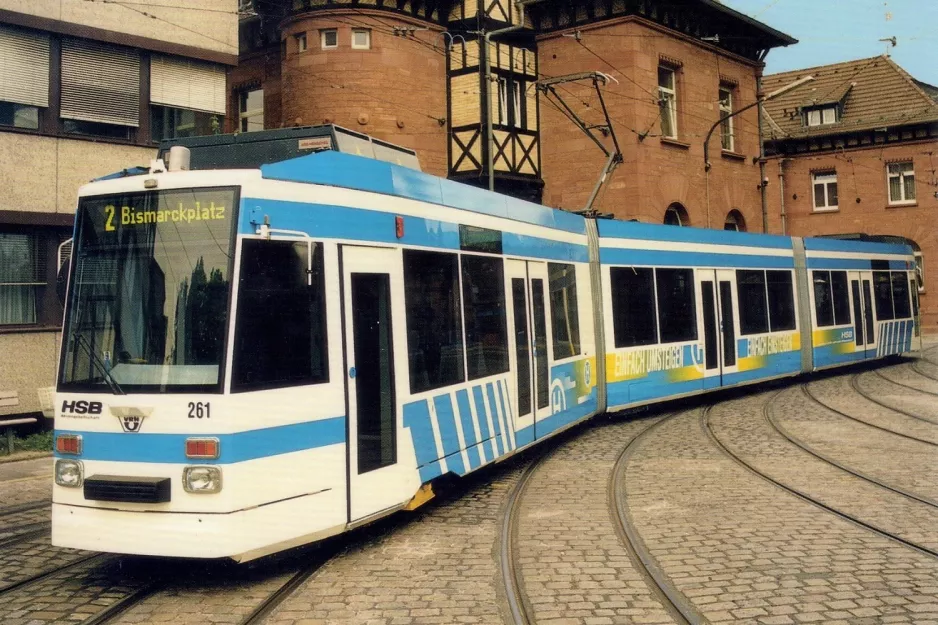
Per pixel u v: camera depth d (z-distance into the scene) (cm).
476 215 845
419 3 2016
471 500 808
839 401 1488
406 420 683
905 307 2214
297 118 1959
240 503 535
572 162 2202
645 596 523
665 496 799
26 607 520
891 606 497
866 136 3294
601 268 1238
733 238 1568
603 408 1220
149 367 550
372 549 645
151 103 1430
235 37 1540
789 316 1712
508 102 2158
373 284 658
